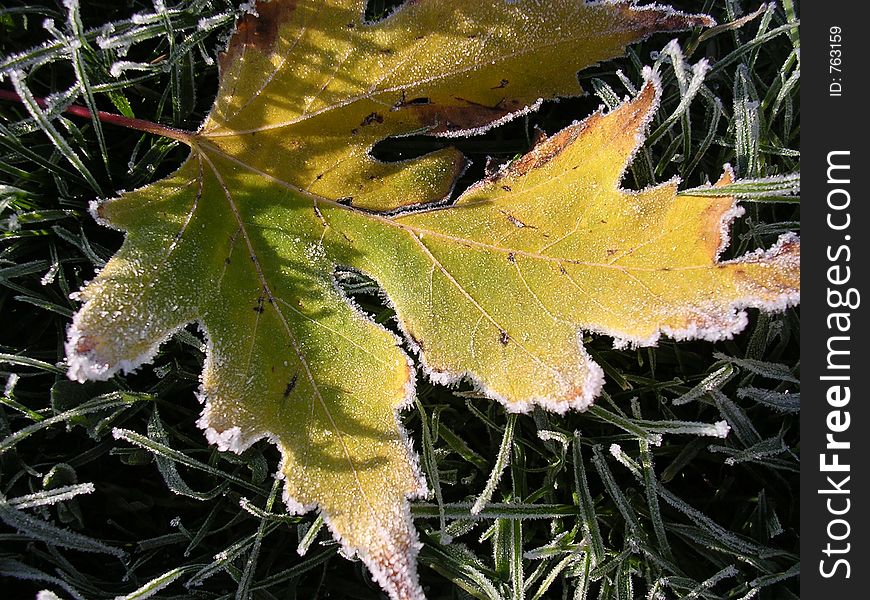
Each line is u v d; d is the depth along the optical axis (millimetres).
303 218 210
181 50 226
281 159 212
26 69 227
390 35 208
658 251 198
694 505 233
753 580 219
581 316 199
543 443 233
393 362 203
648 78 204
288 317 203
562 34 207
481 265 205
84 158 228
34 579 213
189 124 235
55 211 224
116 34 226
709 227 196
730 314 191
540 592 219
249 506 217
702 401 229
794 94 244
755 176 229
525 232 205
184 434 229
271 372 199
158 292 197
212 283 202
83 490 211
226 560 217
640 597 229
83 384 221
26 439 223
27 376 226
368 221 210
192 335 221
